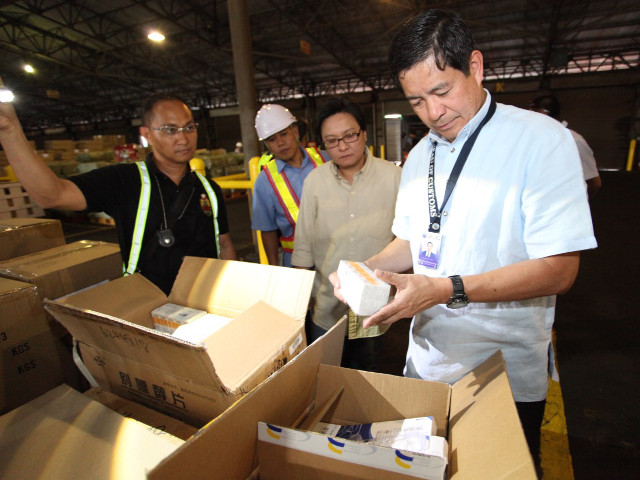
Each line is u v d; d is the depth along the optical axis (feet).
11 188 8.93
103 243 4.66
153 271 4.76
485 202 2.88
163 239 4.66
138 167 4.73
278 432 1.90
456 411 2.36
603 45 41.78
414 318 3.76
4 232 4.29
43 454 1.95
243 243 18.95
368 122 59.52
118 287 3.38
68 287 3.74
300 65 50.47
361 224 5.09
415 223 3.44
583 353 8.32
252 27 37.32
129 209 4.59
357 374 2.56
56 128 90.89
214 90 64.80
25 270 3.64
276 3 32.12
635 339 8.77
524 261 2.69
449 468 1.97
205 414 2.20
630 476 5.27
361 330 5.24
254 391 1.83
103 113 79.25
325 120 4.71
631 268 13.30
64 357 3.56
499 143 2.82
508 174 2.79
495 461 1.62
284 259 6.82
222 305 3.38
